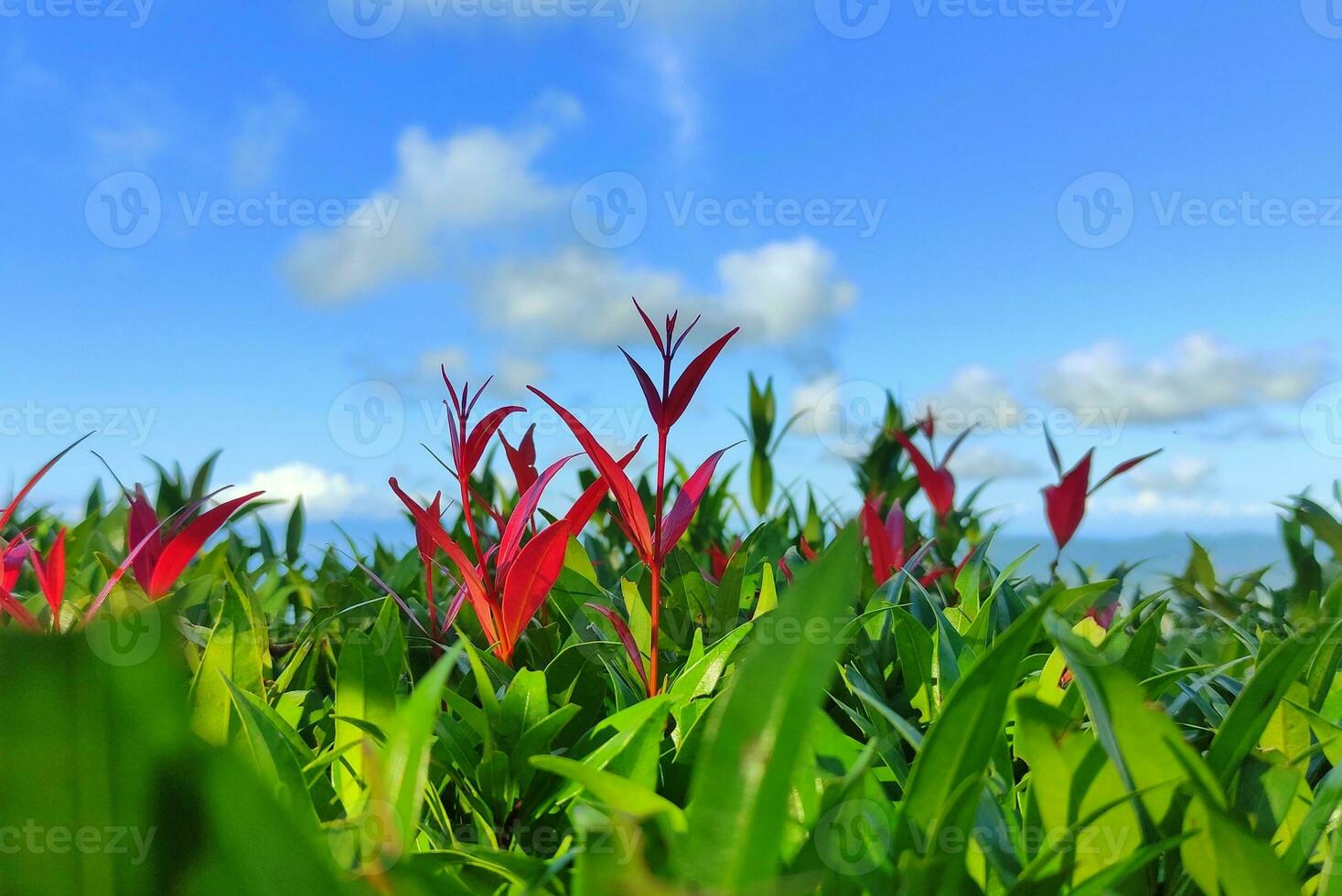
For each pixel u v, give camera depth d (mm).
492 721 1045
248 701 926
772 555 2477
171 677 509
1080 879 758
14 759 484
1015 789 931
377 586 2182
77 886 500
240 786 502
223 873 505
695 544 3100
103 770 497
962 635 1459
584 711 1280
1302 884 799
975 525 3059
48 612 1321
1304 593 1953
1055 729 809
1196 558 2252
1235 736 844
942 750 698
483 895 763
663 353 1178
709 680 1184
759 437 3559
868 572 2064
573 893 682
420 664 1694
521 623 1353
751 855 543
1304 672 1208
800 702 559
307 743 1257
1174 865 788
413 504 1319
